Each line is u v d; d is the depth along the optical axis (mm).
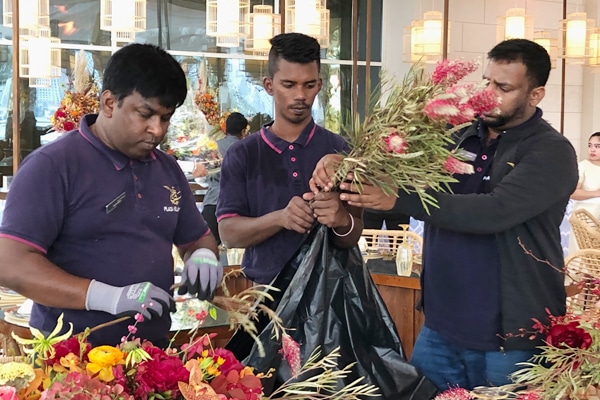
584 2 8211
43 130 7367
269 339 1521
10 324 2297
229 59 8016
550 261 2000
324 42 5250
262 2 7762
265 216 2072
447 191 2049
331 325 1614
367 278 1724
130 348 1192
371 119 1699
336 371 1453
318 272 1639
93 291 1519
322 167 1735
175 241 1867
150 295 1494
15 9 3363
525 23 6082
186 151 6277
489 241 1985
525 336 1949
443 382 2092
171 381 1146
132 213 1666
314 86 2176
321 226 1685
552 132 1968
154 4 7746
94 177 1621
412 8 7949
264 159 2207
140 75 1534
